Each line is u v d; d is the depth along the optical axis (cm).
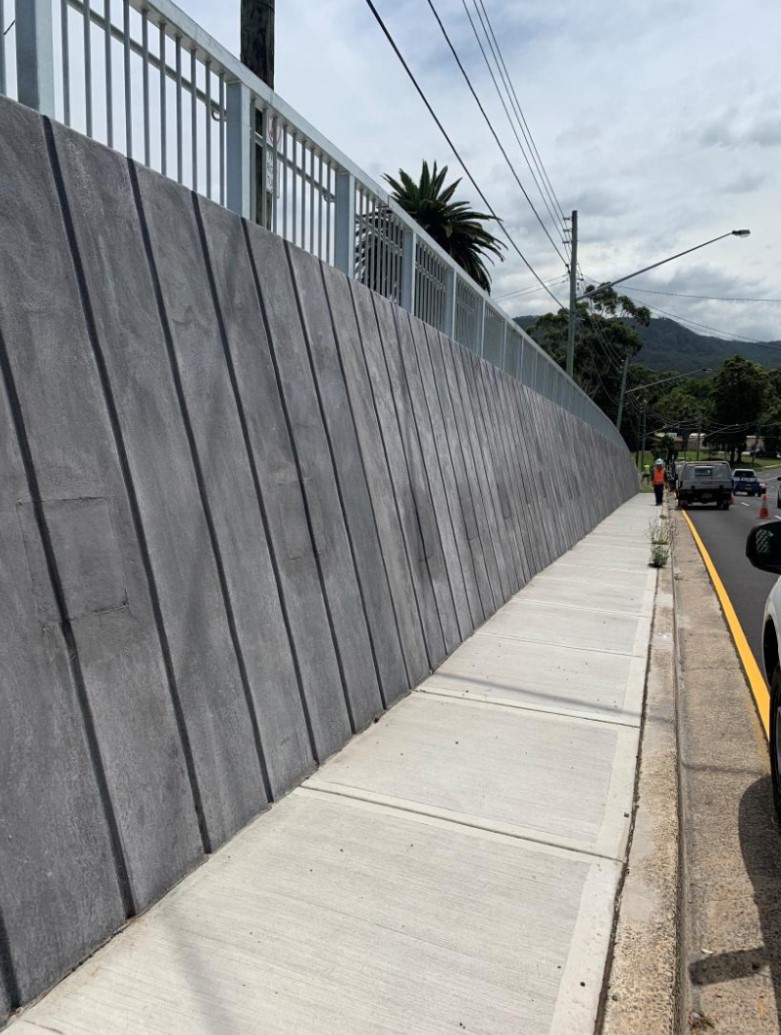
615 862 331
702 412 13325
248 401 416
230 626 365
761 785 468
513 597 929
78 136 318
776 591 421
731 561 1482
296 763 399
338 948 267
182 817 311
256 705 373
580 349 7369
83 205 315
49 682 260
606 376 7650
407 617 581
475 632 745
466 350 941
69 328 297
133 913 278
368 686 496
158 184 369
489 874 318
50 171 300
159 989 242
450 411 806
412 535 624
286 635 411
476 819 367
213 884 302
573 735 483
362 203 654
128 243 340
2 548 252
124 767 285
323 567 465
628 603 916
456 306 956
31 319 279
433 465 711
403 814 369
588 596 955
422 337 764
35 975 237
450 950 268
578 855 336
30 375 275
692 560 1480
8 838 236
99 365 310
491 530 884
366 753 442
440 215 2577
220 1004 237
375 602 530
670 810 381
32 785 247
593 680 602
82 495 287
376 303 647
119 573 299
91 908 261
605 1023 236
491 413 1013
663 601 934
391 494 594
